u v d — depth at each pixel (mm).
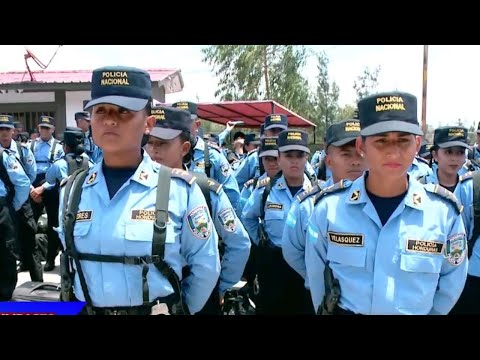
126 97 1899
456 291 2082
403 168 1945
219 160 5145
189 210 2033
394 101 1944
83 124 7539
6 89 12742
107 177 1994
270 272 3746
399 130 1880
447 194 2076
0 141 6148
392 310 1937
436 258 1976
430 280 1979
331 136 2988
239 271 2893
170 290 1936
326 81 28812
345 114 28828
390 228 1995
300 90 24297
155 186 1973
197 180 2787
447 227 2035
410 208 2008
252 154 6590
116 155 1956
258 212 3895
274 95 24141
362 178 2115
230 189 5137
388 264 1969
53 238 6465
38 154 8188
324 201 2184
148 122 2072
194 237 2039
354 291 2002
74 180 2066
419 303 1952
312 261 2242
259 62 24453
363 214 2045
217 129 27812
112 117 1899
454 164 3900
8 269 4625
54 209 6336
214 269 2115
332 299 2062
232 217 2830
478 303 3289
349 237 2035
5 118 6121
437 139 3986
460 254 2061
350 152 2922
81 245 1917
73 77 13586
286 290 3686
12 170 4699
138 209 1913
